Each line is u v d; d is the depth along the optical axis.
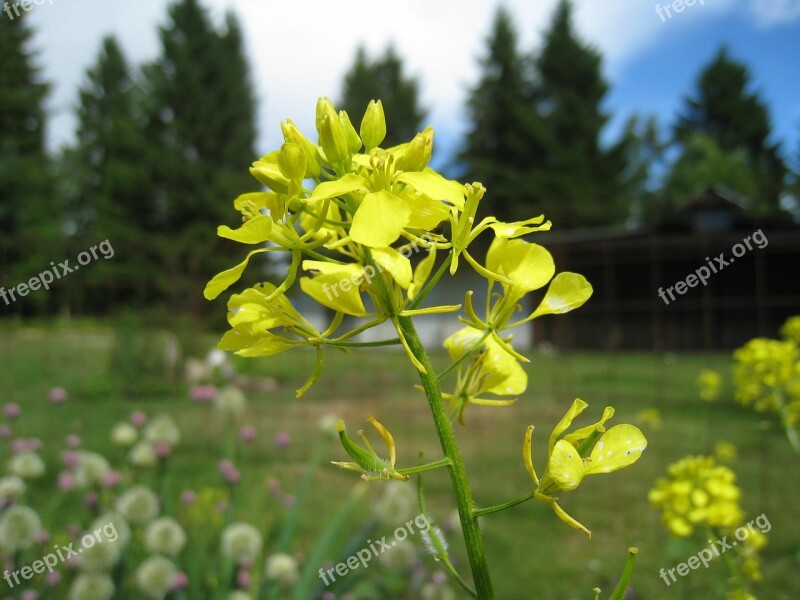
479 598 1.14
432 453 6.46
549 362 14.62
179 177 26.84
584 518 4.56
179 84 29.20
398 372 12.93
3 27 25.58
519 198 28.45
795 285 14.99
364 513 4.50
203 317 12.40
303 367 13.57
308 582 2.77
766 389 3.29
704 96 39.84
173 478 4.92
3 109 25.17
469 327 1.42
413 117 35.91
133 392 9.55
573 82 31.03
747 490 4.98
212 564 3.12
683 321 16.09
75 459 3.44
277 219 1.22
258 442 6.67
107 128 30.81
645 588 3.37
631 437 1.11
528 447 1.08
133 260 11.04
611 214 24.50
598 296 17.11
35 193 22.44
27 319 12.06
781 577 3.38
